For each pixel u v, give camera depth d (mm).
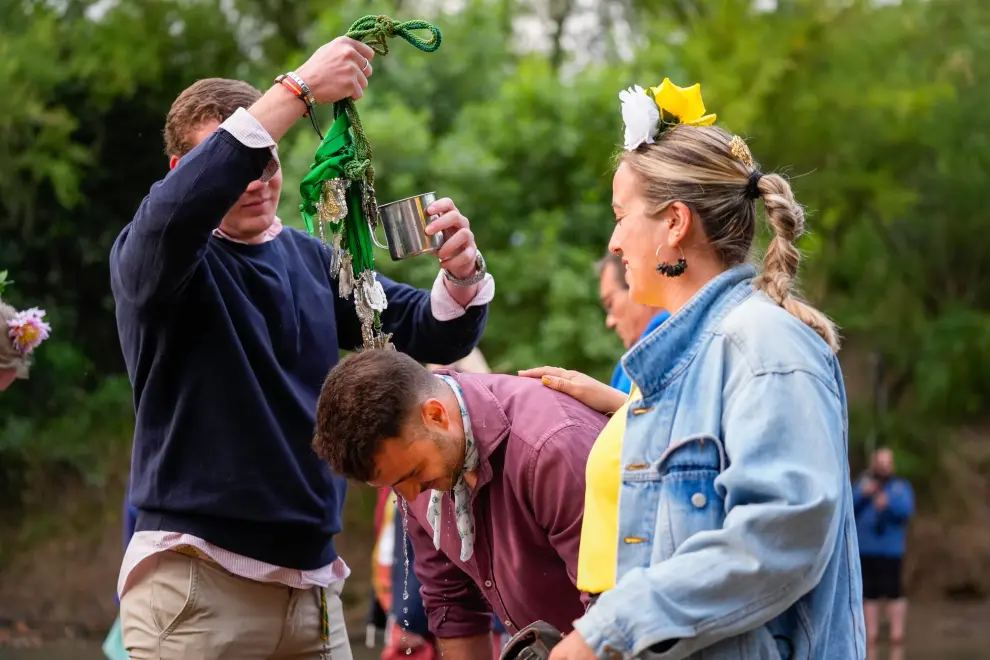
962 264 27703
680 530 3482
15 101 20641
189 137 4984
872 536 19828
